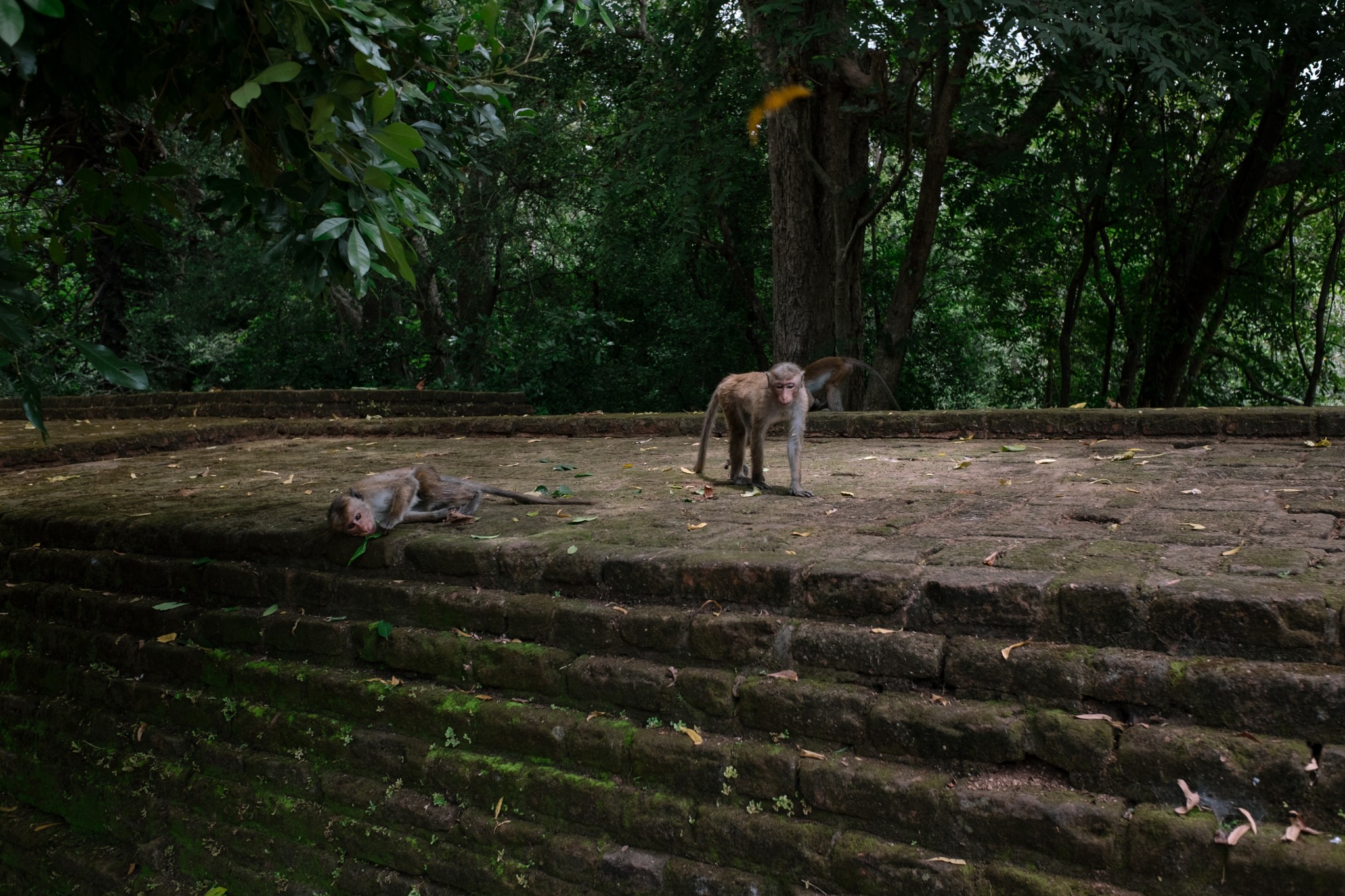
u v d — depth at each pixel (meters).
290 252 3.82
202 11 3.42
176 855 4.66
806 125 14.16
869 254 21.80
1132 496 4.59
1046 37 9.75
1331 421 5.97
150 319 18.70
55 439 9.38
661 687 3.56
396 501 4.75
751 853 3.19
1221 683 2.73
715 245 19.73
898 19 12.84
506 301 21.25
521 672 3.89
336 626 4.46
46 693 5.52
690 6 15.22
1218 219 15.26
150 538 5.45
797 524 4.41
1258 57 10.80
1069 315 17.70
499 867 3.64
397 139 3.04
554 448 8.28
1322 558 3.19
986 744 2.96
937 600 3.25
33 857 5.15
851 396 14.77
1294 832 2.51
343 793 4.11
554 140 18.19
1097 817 2.71
